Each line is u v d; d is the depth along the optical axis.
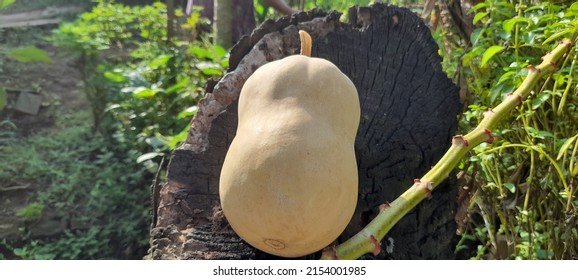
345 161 0.96
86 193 2.23
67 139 2.55
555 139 1.16
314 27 1.24
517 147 1.20
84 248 1.99
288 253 0.98
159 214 1.12
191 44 2.33
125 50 3.26
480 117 1.21
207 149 1.15
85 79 2.68
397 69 1.24
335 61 1.23
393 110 1.20
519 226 1.21
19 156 2.41
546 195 1.21
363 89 1.22
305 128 0.95
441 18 1.45
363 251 1.00
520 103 1.12
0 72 2.99
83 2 3.85
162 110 2.27
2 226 2.06
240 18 2.46
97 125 2.63
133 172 2.29
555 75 1.13
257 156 0.94
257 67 1.20
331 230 0.96
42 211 2.13
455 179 1.20
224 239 1.07
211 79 1.23
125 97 2.52
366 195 1.13
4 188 2.22
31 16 3.63
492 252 1.30
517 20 1.15
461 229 1.35
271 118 0.96
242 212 0.95
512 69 1.18
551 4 1.20
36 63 3.13
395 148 1.17
